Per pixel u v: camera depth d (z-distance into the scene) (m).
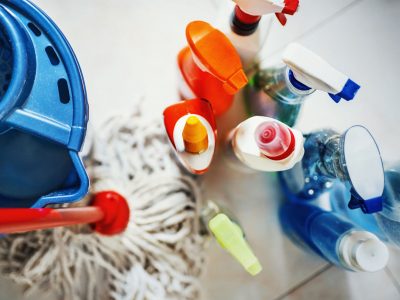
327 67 0.49
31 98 0.45
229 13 0.59
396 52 0.75
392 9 0.76
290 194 0.72
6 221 0.40
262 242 0.75
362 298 0.75
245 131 0.56
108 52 0.75
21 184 0.49
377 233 0.66
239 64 0.54
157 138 0.70
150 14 0.76
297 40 0.76
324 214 0.66
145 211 0.66
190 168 0.59
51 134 0.47
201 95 0.64
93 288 0.70
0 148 0.46
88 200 0.65
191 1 0.76
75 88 0.51
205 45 0.53
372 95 0.76
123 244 0.66
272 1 0.50
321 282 0.75
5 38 0.48
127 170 0.68
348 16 0.76
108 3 0.75
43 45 0.49
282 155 0.52
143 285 0.67
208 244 0.71
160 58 0.76
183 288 0.69
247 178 0.74
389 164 0.62
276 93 0.61
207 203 0.69
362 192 0.53
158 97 0.75
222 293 0.74
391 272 0.75
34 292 0.70
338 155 0.55
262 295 0.74
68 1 0.75
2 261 0.67
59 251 0.66
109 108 0.74
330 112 0.75
